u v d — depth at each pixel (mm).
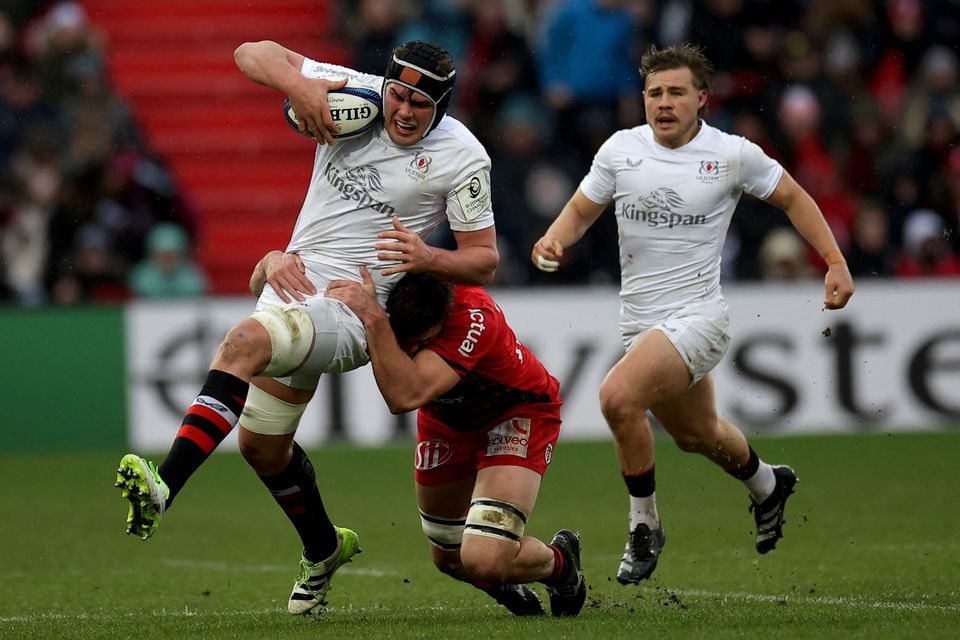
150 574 26531
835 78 52469
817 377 46719
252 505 36938
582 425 46938
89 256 49469
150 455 44906
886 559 26125
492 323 19609
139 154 53312
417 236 19594
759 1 52281
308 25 63125
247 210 59156
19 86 54875
